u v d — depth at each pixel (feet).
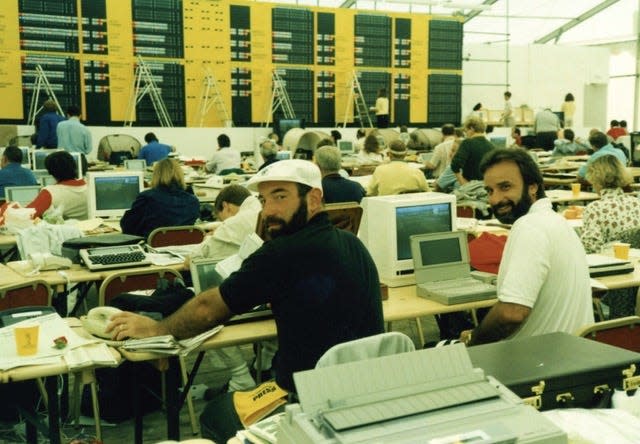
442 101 52.01
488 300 10.49
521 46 58.85
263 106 46.88
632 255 13.24
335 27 48.16
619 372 5.15
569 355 5.34
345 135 48.11
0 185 21.88
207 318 7.70
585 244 13.69
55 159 18.48
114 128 41.45
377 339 5.84
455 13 56.90
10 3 39.78
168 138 42.47
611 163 13.87
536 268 7.64
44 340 8.16
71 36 41.32
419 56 50.80
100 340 8.24
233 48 45.50
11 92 40.27
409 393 4.05
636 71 62.34
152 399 11.67
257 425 5.28
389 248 11.38
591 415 4.81
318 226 7.50
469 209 19.93
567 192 24.81
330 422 3.72
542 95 60.23
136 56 43.04
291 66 47.26
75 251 13.10
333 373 4.07
